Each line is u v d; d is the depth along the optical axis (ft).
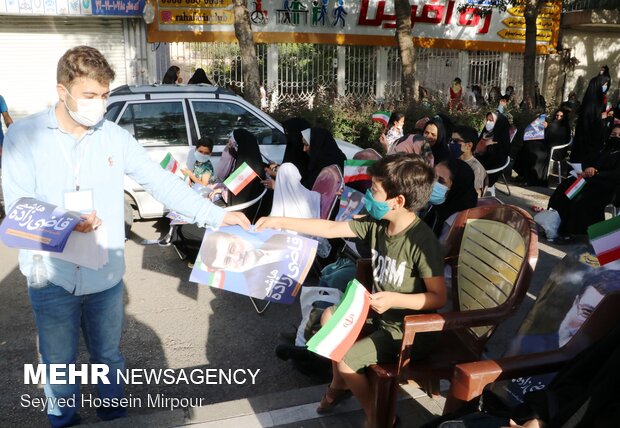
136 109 22.86
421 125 25.75
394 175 8.95
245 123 24.12
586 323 8.11
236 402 10.75
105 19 46.01
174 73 40.63
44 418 11.53
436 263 9.02
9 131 8.54
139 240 22.56
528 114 43.16
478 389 7.55
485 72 62.69
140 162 9.48
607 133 35.70
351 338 8.13
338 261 14.98
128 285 18.17
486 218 10.46
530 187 34.99
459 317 8.81
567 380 7.41
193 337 14.89
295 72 54.65
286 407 10.62
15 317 15.99
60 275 8.91
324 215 17.62
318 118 36.14
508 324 15.53
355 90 56.90
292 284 11.34
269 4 50.88
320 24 52.95
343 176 18.15
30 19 44.34
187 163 23.03
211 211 9.78
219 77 50.16
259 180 19.81
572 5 66.90
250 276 11.25
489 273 10.14
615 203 22.68
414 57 44.88
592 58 67.97
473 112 42.65
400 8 44.11
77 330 9.47
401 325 9.43
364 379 9.30
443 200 14.35
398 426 9.90
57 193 8.72
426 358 9.70
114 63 47.14
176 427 9.97
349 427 10.09
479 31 59.77
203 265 11.14
